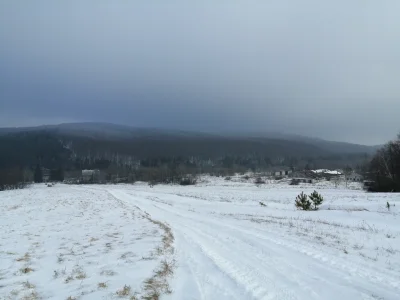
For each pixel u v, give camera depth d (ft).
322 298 19.88
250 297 19.92
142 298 19.21
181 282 22.57
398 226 50.03
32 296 19.45
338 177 328.70
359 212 65.46
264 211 78.02
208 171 457.68
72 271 24.82
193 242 36.42
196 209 83.61
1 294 19.81
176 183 341.41
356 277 24.17
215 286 21.84
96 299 18.83
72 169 542.16
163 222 54.08
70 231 45.06
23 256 30.09
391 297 20.25
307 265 27.27
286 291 20.98
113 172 454.81
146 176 396.16
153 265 26.09
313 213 69.21
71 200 112.88
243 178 377.30
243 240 37.78
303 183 290.97
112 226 49.24
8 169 396.78
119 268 25.36
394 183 171.73
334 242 37.45
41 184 383.45
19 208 84.69
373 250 33.88
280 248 33.58
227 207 89.97
